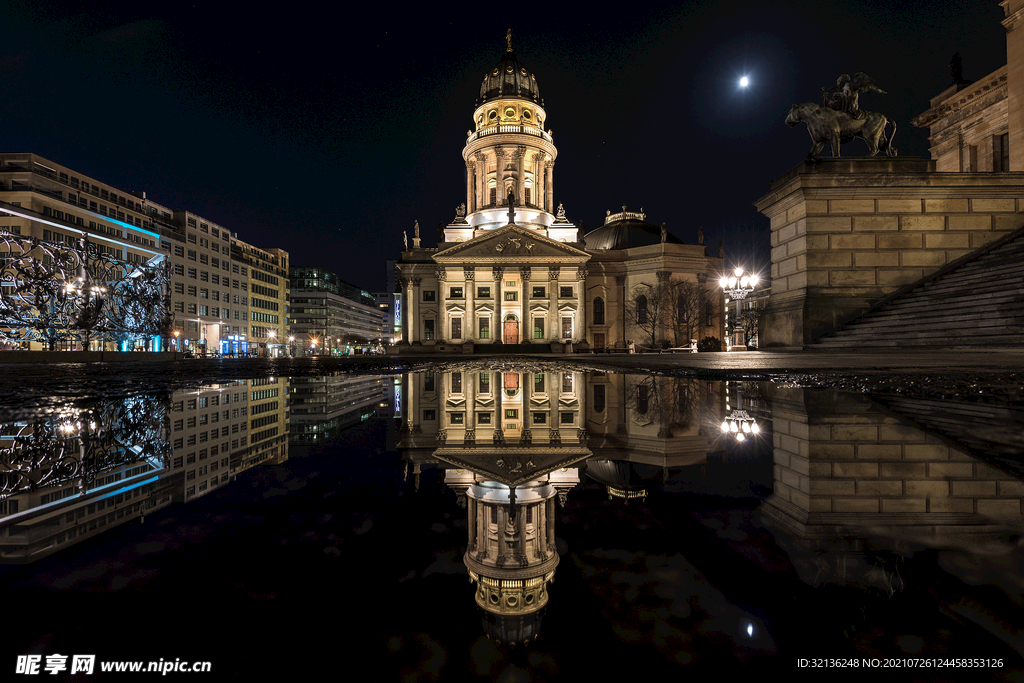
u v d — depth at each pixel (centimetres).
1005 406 362
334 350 13400
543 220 6825
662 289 6419
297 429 432
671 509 170
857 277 1463
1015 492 173
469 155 7125
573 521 163
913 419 327
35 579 112
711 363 1216
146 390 674
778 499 175
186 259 7750
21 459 244
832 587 100
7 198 5081
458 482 225
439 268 6284
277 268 11062
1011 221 1438
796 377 678
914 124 3784
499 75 6919
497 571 120
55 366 1758
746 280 3077
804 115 1529
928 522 143
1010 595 93
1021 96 2731
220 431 388
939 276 1409
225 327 8862
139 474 226
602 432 404
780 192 1600
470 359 2659
